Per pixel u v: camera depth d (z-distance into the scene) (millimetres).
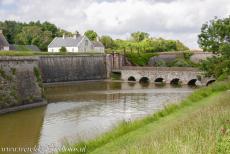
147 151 13875
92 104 50719
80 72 90375
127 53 104750
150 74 89375
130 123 24781
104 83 85938
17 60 47281
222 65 38906
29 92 48406
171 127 19281
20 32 136625
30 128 35000
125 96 59844
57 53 85312
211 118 17828
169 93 63938
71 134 32000
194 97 32312
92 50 120500
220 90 35156
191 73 82875
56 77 83688
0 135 32125
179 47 142125
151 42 136750
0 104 41781
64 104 50844
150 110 44812
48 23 148625
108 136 22188
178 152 12969
